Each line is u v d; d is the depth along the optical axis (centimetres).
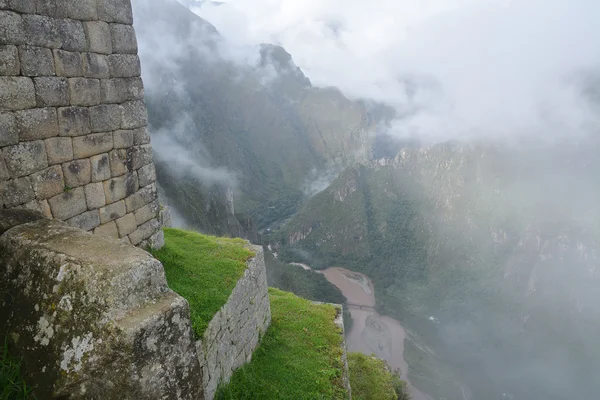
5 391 242
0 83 380
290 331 846
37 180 426
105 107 510
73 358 234
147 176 607
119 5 515
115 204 547
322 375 712
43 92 423
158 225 655
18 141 402
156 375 235
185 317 261
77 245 293
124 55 533
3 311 277
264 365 710
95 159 503
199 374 270
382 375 1182
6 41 382
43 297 260
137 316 237
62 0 437
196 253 752
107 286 240
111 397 226
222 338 578
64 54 445
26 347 255
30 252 286
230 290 625
